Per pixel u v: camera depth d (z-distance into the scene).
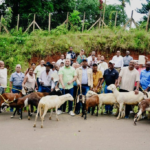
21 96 7.77
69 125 6.55
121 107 7.34
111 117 7.65
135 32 15.58
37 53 15.14
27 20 19.95
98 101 7.54
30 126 6.37
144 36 15.22
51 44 15.31
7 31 17.38
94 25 18.42
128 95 7.30
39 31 16.88
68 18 19.38
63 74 7.87
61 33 16.55
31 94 7.11
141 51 15.02
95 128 6.28
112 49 15.12
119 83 7.98
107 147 4.86
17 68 8.40
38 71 9.72
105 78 8.27
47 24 20.94
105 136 5.59
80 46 15.15
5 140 5.19
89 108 8.35
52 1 23.69
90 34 15.91
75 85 8.38
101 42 15.21
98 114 8.15
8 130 5.94
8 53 14.84
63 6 24.25
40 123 6.71
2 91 7.92
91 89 8.10
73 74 7.94
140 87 7.81
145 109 6.73
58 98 6.94
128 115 7.59
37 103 6.89
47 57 15.20
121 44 15.01
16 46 15.32
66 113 8.17
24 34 16.80
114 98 7.46
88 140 5.28
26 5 21.69
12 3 22.75
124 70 7.76
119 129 6.21
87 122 6.91
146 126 6.56
